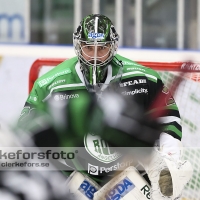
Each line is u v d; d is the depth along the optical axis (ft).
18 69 55.31
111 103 19.12
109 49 22.58
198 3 62.23
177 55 61.05
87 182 21.84
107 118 18.74
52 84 23.17
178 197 21.38
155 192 20.53
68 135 18.62
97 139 20.07
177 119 23.35
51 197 16.01
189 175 21.44
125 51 60.90
